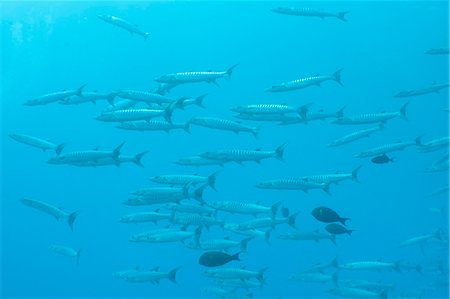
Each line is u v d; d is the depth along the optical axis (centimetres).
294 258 2819
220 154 959
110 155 956
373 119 1112
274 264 2788
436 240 1500
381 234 3178
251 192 3244
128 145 3528
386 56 3528
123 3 3331
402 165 3300
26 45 3394
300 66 3675
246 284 1058
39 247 3728
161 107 1010
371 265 1136
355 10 3394
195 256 2836
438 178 3278
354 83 3584
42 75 3525
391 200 3269
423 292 1533
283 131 3356
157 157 3484
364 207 3241
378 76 3559
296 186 946
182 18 3494
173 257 2938
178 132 3431
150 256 3041
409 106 3525
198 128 3397
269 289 2325
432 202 3262
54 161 964
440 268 1535
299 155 3350
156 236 992
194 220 975
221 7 3456
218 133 3403
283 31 3578
